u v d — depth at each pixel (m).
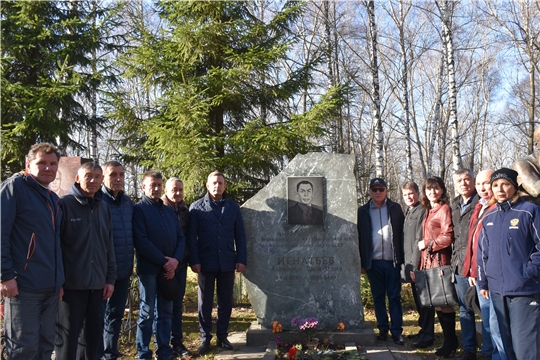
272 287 6.08
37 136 10.45
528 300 3.98
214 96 9.18
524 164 4.99
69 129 10.73
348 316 5.98
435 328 6.63
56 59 10.56
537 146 5.05
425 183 5.48
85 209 4.20
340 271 6.05
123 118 9.37
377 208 6.09
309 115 8.78
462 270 4.95
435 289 5.20
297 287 6.07
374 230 6.03
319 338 5.71
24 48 10.34
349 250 6.07
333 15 17.28
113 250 4.50
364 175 11.77
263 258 6.14
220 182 5.62
